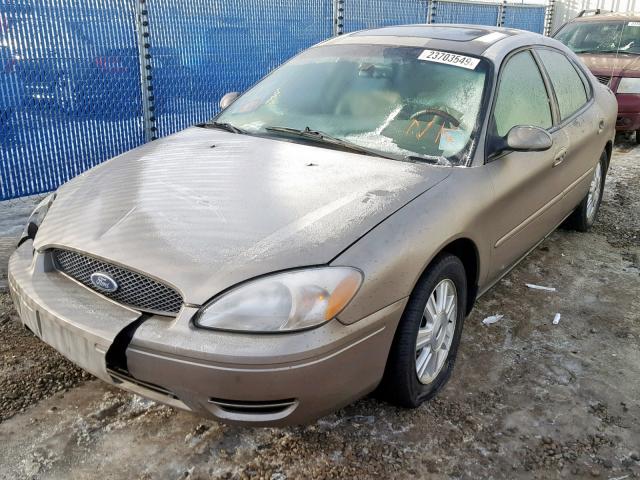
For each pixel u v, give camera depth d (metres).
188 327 2.04
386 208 2.44
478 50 3.38
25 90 5.16
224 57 6.76
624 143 9.08
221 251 2.18
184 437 2.52
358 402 2.79
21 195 5.31
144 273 2.15
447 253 2.71
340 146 3.01
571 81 4.35
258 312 2.03
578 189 4.42
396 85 3.29
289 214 2.36
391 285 2.27
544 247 4.84
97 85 5.64
